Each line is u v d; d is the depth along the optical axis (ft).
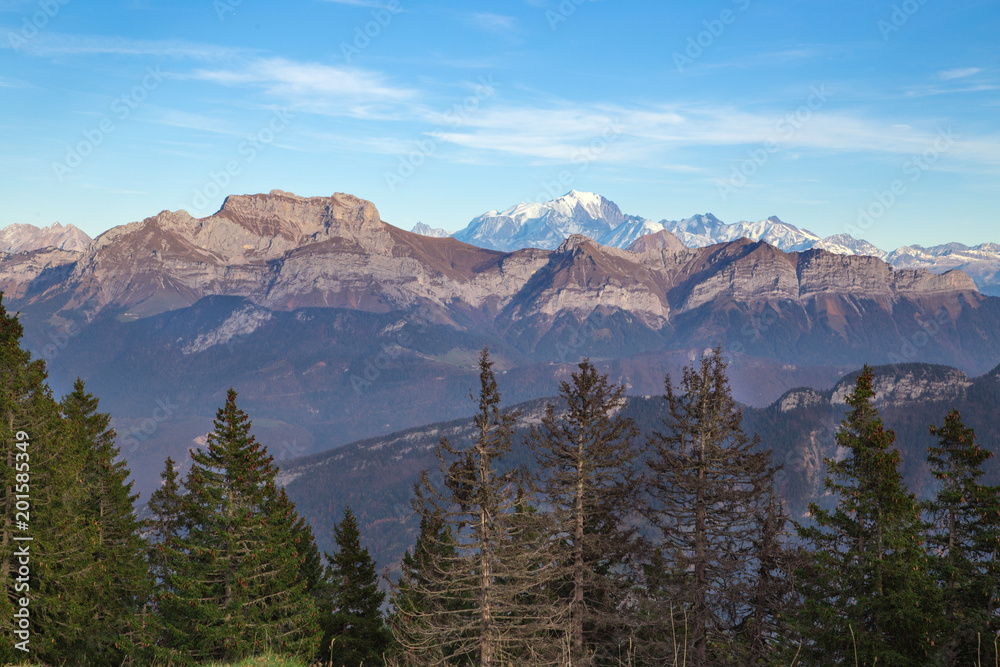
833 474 103.55
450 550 114.21
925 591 90.84
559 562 111.24
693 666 106.63
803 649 99.14
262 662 81.66
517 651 97.04
